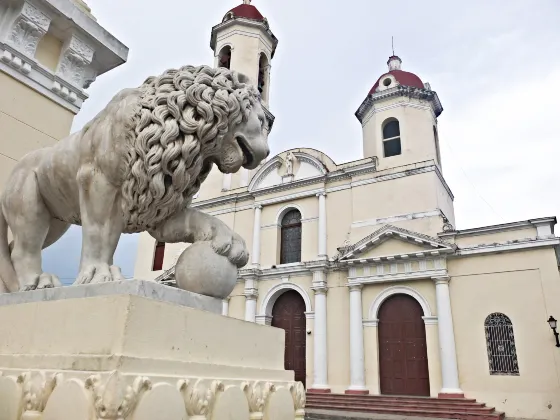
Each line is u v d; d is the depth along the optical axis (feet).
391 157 49.83
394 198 46.21
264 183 55.57
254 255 52.06
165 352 4.14
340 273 46.16
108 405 3.36
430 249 40.96
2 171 10.46
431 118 51.85
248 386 4.93
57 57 12.21
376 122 52.70
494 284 38.34
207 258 5.30
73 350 4.06
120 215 5.64
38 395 3.87
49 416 3.75
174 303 4.39
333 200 50.26
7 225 6.74
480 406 34.99
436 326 39.58
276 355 5.83
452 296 39.86
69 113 12.48
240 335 5.21
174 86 5.50
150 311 4.07
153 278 58.08
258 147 6.12
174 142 5.29
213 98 5.55
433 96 51.88
